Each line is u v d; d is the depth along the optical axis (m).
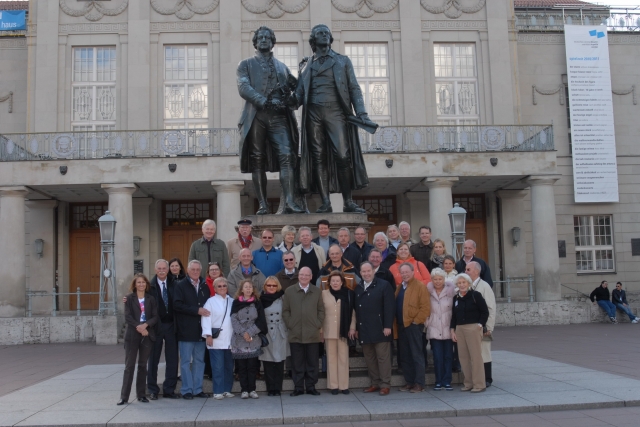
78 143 25.75
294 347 9.07
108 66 30.42
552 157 26.08
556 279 25.78
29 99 30.19
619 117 33.66
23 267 24.98
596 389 9.40
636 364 12.52
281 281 9.34
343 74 10.72
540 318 24.62
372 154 25.69
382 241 10.11
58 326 21.80
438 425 7.61
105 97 30.23
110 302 21.12
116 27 30.33
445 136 26.33
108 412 8.45
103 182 25.12
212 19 30.47
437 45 31.56
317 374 9.26
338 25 30.84
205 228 10.13
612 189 32.22
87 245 30.41
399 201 31.05
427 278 9.72
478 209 31.83
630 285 32.44
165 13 30.34
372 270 9.11
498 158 25.94
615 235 32.59
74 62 30.42
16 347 20.56
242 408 8.45
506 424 7.58
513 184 28.84
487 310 9.26
